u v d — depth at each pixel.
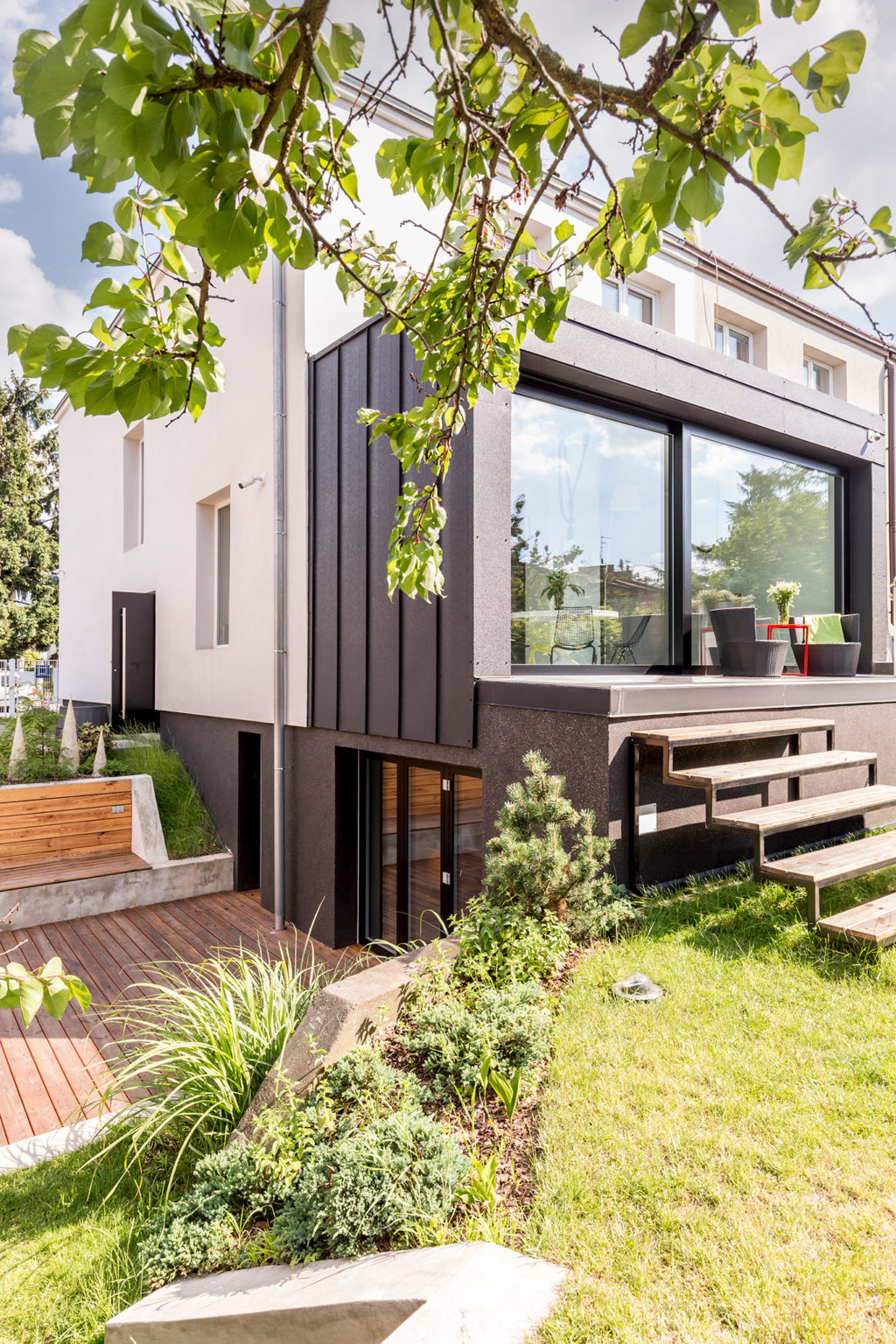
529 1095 2.57
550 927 3.39
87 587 14.49
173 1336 2.12
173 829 8.84
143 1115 3.41
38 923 7.30
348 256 1.74
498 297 2.10
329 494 6.72
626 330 5.75
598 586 6.11
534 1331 1.63
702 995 3.06
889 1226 1.89
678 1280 1.78
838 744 5.50
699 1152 2.19
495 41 1.12
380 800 6.66
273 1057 3.35
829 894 4.01
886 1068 2.51
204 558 9.36
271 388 7.46
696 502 6.91
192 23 0.82
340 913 6.79
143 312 1.23
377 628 5.99
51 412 26.11
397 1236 2.13
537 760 3.74
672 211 1.30
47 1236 2.98
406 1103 2.51
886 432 8.42
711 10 1.02
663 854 4.23
